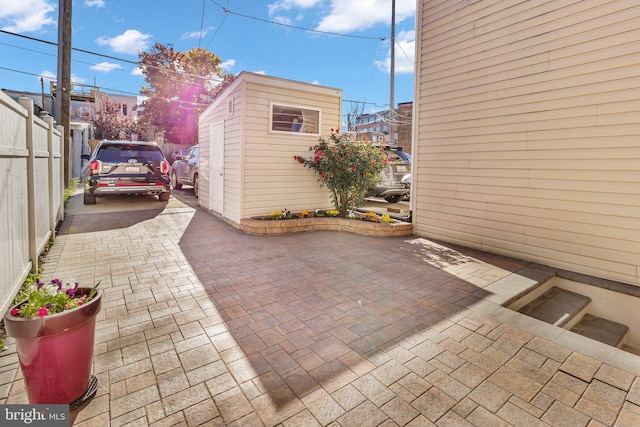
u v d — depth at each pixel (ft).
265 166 21.56
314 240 19.04
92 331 6.14
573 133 13.32
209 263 14.55
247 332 8.86
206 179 27.68
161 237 18.84
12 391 6.48
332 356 7.85
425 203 19.60
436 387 6.82
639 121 11.71
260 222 20.11
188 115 79.20
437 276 13.26
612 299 12.35
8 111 9.36
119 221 22.72
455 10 17.16
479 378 7.12
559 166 13.78
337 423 5.86
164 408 6.14
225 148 23.02
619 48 12.03
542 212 14.44
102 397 6.38
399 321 9.58
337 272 13.69
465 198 17.39
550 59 13.79
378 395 6.56
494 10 15.55
